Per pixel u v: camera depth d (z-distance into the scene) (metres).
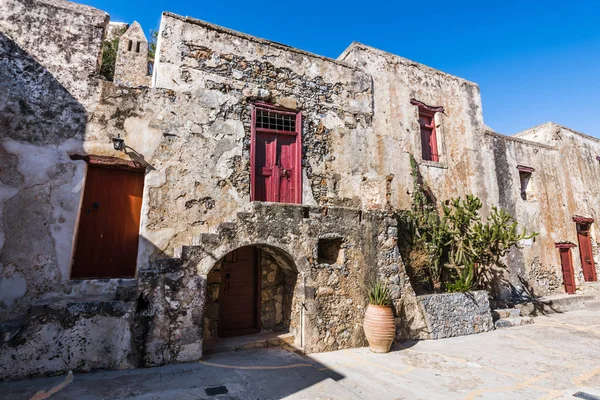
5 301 5.10
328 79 8.48
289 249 5.83
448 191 10.04
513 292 10.61
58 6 6.16
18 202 5.38
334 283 6.10
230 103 7.13
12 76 5.65
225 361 5.06
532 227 11.75
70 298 5.39
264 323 6.68
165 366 4.72
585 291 12.47
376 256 6.66
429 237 9.01
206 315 6.16
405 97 9.82
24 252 5.30
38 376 4.22
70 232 5.60
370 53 9.48
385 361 5.43
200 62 6.98
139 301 4.88
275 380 4.38
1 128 5.45
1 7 5.81
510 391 4.37
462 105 11.02
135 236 6.24
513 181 11.70
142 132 6.26
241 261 6.79
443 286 8.92
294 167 7.75
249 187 6.99
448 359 5.61
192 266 5.12
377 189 7.97
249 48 7.57
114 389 3.87
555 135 13.66
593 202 14.29
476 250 8.65
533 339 7.04
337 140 8.33
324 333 5.83
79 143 5.84
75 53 6.12
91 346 4.49
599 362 5.59
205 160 6.67
